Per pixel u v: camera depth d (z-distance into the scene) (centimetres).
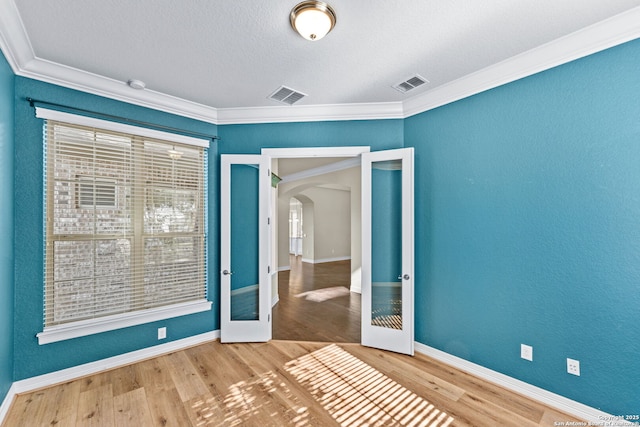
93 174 250
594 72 192
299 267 883
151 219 282
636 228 179
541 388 213
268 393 223
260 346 308
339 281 673
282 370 258
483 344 246
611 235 187
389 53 217
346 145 318
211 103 309
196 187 313
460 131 263
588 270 195
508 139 233
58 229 235
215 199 327
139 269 275
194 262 310
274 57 222
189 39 199
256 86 270
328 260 1013
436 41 203
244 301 324
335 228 1034
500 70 233
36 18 176
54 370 233
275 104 312
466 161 258
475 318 251
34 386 224
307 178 657
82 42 202
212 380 241
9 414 197
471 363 253
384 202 307
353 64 233
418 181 294
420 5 167
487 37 199
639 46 177
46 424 188
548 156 212
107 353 257
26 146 221
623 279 182
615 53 185
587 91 195
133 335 271
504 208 235
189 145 308
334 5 166
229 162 317
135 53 216
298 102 307
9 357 209
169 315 292
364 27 187
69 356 240
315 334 344
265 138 327
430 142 286
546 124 213
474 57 223
